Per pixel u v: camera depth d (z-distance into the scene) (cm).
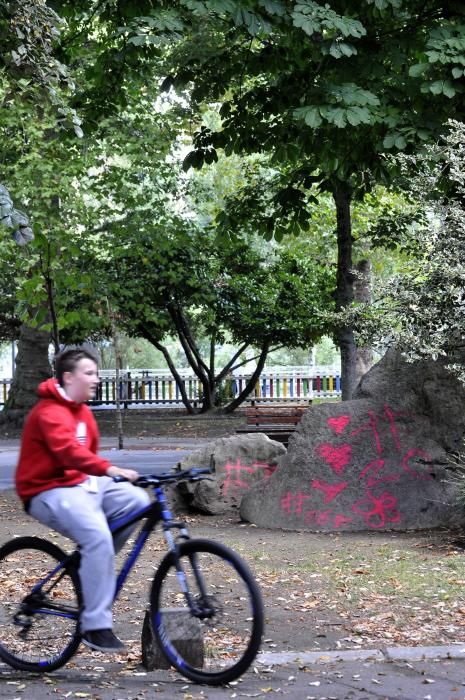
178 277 2683
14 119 1942
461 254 1034
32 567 575
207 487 1241
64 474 539
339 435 1159
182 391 3091
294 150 1556
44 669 560
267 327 2869
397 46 1305
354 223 2614
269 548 988
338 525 1105
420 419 1152
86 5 1507
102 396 3719
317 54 1345
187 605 538
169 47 1572
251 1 1222
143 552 968
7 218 1005
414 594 753
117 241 2484
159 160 2405
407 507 1110
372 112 1243
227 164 3294
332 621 677
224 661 521
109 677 549
